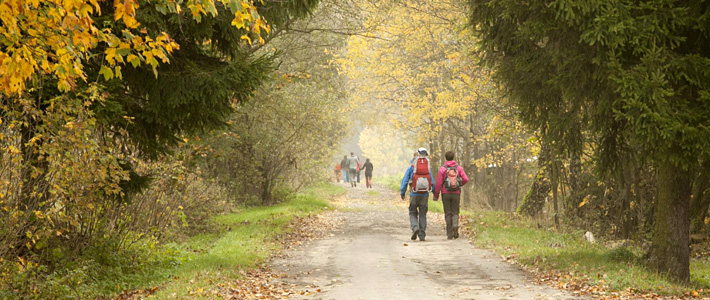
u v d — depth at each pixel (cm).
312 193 4022
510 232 1855
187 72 1069
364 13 2495
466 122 3497
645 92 948
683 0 1000
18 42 671
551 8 1022
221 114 1138
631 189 1995
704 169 1089
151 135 1122
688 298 967
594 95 1093
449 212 1820
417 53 3244
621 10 960
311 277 1193
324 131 3070
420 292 1015
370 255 1488
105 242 1158
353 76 3219
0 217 924
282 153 2936
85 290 965
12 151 891
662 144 979
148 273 1166
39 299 898
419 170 1775
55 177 962
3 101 922
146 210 1428
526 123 1267
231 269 1222
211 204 2111
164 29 1040
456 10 2397
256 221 2212
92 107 984
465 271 1254
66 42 677
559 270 1198
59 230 1050
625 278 1064
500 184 3806
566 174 2136
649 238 1872
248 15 725
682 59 972
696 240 1938
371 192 4606
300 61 2900
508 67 1193
